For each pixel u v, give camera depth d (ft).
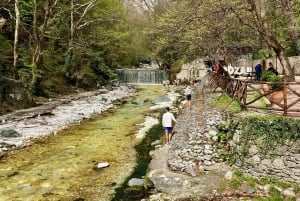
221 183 35.12
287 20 73.46
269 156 34.24
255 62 120.47
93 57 149.69
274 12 65.87
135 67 247.29
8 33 108.06
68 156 48.88
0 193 35.58
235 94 46.11
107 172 42.34
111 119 78.74
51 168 43.65
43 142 56.13
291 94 52.01
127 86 170.60
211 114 51.98
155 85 182.09
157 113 87.71
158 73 196.54
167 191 35.37
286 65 50.34
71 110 86.84
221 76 68.59
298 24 76.13
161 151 49.14
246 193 33.09
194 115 58.03
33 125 67.46
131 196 34.96
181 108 81.97
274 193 32.32
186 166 39.40
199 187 35.04
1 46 96.37
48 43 122.62
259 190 33.27
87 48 139.13
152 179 38.01
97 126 70.49
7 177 40.19
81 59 139.44
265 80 54.13
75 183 38.73
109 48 161.27
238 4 55.47
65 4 128.57
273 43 50.11
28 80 95.86
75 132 64.28
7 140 55.72
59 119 74.84
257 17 49.67
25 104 84.94
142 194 35.35
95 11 142.10
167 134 53.21
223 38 90.58
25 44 110.32
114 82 176.65
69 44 123.65
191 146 42.14
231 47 115.14
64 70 125.08
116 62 189.88
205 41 96.99
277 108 39.96
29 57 101.65
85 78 138.51
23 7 107.34
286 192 31.83
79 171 42.70
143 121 76.74
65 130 65.46
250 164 35.63
